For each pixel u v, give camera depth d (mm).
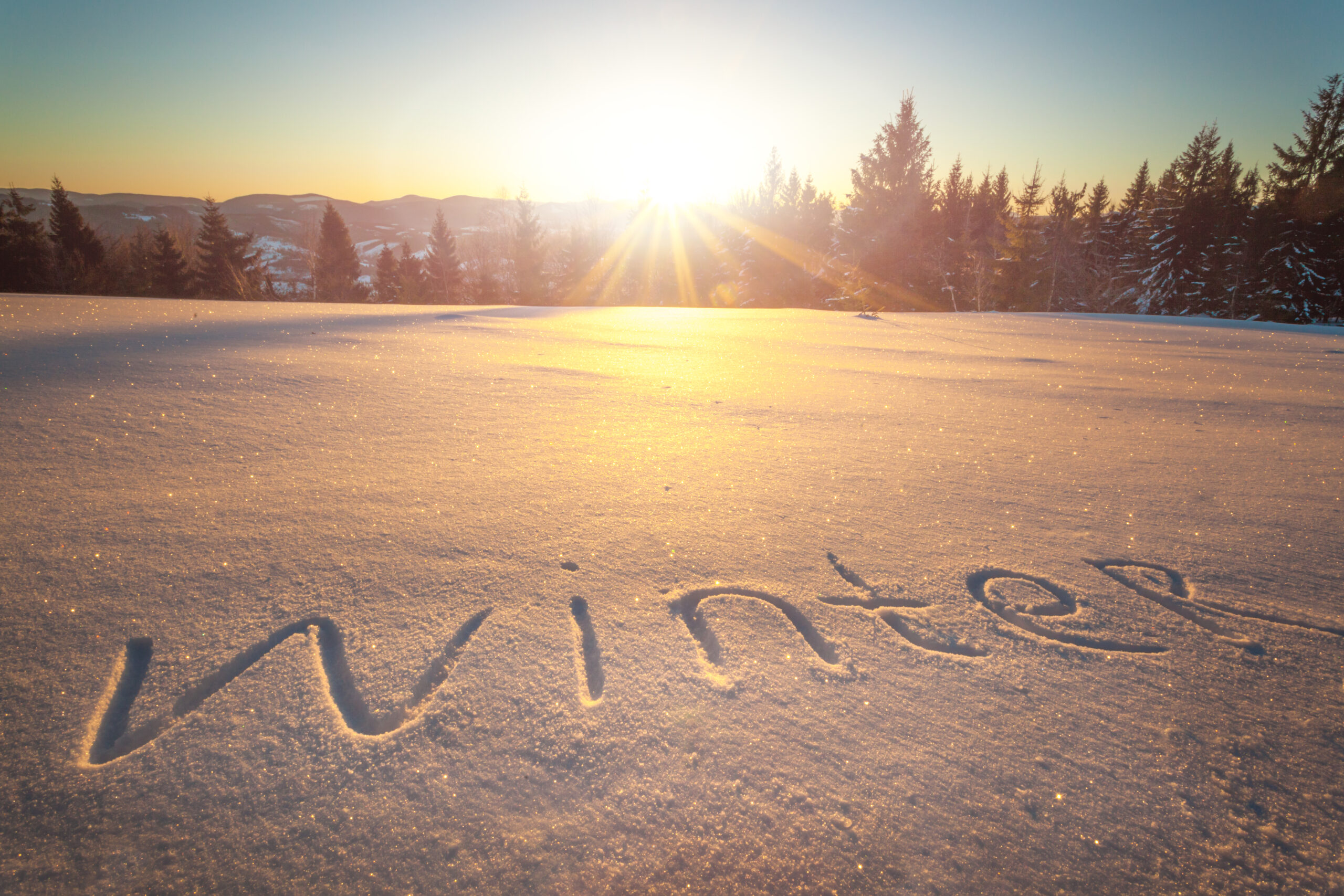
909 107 20000
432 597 1231
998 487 1840
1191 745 982
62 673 1029
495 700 1015
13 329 3582
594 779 909
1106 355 5109
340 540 1410
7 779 882
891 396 3156
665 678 1067
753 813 876
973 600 1289
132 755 921
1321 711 1045
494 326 5559
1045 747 973
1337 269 16703
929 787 913
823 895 799
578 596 1255
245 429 2057
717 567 1370
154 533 1395
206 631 1123
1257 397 3283
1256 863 839
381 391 2689
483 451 1992
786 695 1044
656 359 4086
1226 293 17672
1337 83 17203
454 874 808
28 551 1307
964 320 8812
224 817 856
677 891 800
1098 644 1178
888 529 1561
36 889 779
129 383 2492
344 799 878
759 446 2160
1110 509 1704
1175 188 19625
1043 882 817
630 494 1711
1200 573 1400
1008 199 25156
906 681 1081
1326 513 1702
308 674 1048
